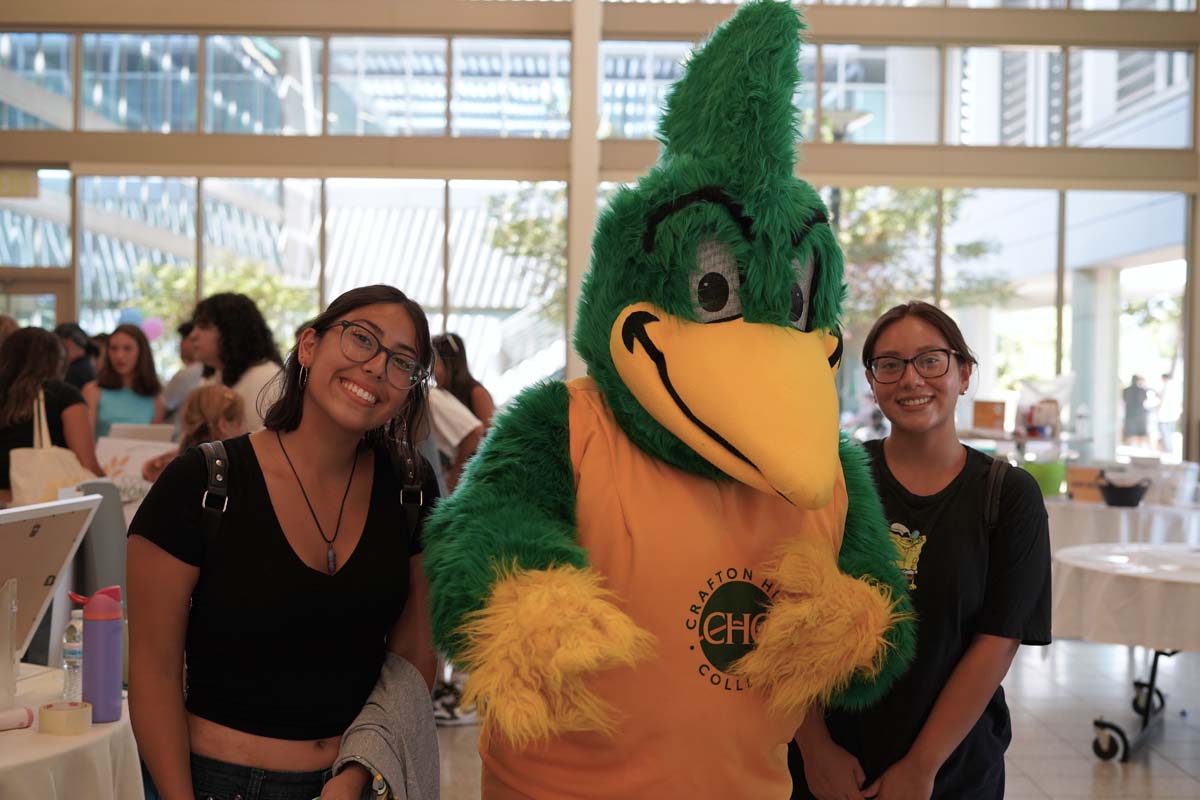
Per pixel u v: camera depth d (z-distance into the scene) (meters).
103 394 5.21
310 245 9.81
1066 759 4.20
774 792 1.54
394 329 1.58
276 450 1.61
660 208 1.46
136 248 9.74
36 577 2.07
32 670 2.38
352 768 1.53
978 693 1.80
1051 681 5.35
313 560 1.58
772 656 1.46
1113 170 9.73
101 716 2.01
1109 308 9.78
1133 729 4.57
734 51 1.48
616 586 1.45
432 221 9.84
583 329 1.55
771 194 1.44
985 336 9.77
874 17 9.76
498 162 9.82
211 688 1.57
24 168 9.77
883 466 1.97
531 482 1.46
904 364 1.91
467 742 4.09
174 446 3.84
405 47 9.84
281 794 1.55
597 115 9.53
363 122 9.85
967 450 1.96
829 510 1.61
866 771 1.85
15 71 9.68
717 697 1.45
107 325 9.75
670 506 1.47
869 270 9.76
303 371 1.62
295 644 1.56
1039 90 9.84
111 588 2.10
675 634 1.44
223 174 9.73
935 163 9.73
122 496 3.54
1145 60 9.81
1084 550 4.48
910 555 1.84
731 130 1.46
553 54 9.88
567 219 9.83
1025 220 9.79
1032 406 6.65
